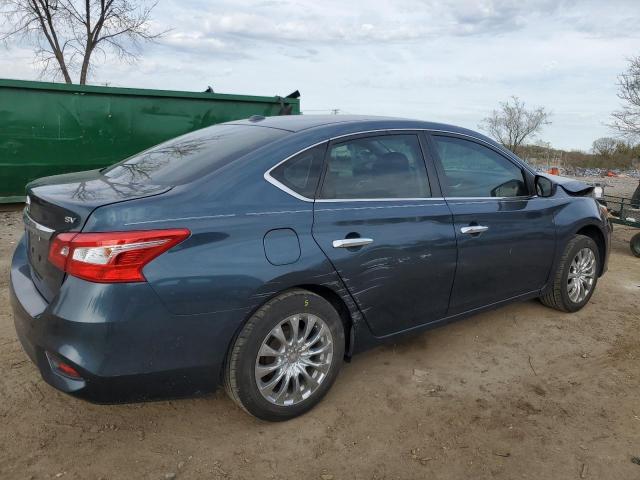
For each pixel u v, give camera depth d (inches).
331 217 118.1
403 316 135.1
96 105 364.2
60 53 667.4
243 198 108.3
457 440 114.7
